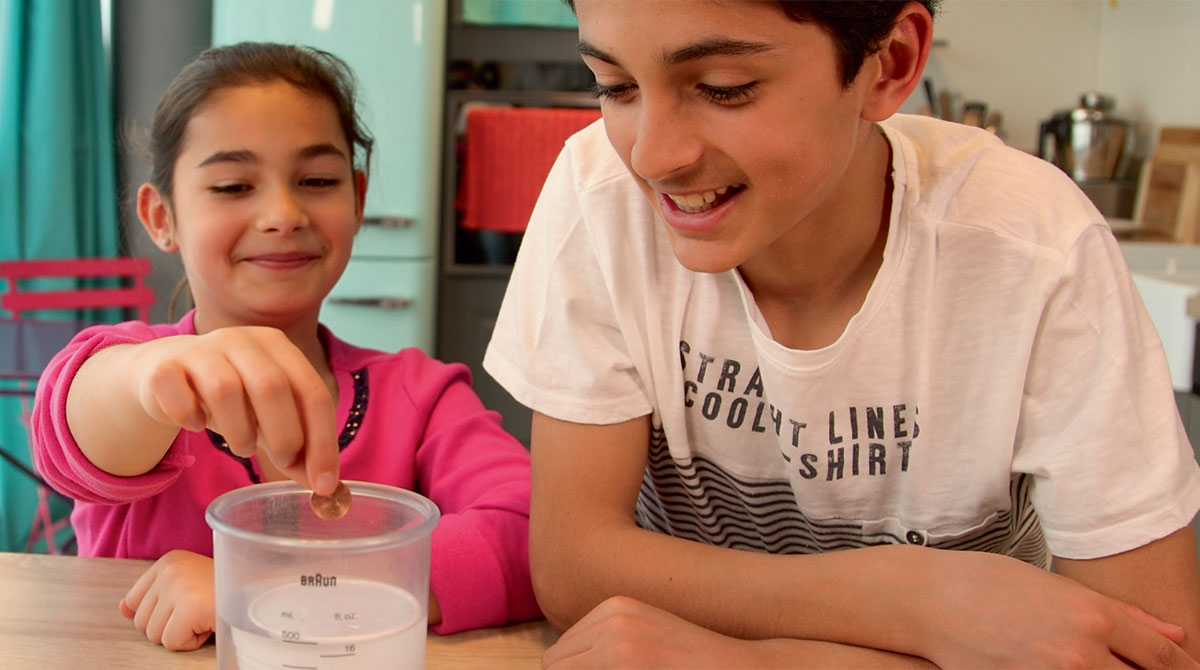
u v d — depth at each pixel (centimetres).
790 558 88
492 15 279
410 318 274
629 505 95
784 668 82
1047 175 92
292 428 77
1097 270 88
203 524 109
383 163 269
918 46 82
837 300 94
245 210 114
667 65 75
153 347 85
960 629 82
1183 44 270
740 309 95
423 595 73
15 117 266
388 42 265
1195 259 231
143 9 277
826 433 95
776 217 79
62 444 91
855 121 80
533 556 93
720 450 99
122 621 88
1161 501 86
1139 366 88
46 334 222
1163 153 258
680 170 78
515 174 281
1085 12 315
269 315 115
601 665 81
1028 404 90
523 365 96
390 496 77
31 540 253
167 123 119
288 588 70
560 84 284
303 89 117
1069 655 80
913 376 93
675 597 88
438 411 120
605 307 96
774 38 75
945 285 91
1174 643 84
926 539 98
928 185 91
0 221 270
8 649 84
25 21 265
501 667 86
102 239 281
